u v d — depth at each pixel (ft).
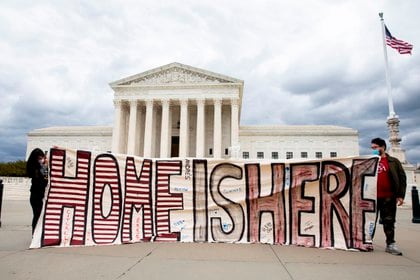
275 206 27.76
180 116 201.16
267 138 220.84
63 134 235.40
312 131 219.61
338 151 216.74
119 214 27.45
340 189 26.89
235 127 178.70
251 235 27.30
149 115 184.44
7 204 76.13
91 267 17.93
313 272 17.47
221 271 17.38
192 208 28.32
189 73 189.16
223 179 28.84
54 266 18.11
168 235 27.45
